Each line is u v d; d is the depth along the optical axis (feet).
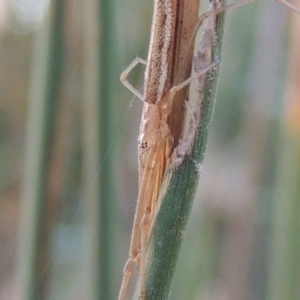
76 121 0.40
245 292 0.40
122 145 0.41
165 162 0.32
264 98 0.39
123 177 0.44
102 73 0.34
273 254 0.35
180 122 0.31
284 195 0.34
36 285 0.35
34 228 0.35
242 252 0.40
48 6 0.34
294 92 0.34
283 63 0.38
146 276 0.31
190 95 0.31
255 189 0.40
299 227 0.34
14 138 0.59
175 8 0.31
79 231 0.41
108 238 0.34
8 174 0.58
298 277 0.34
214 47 0.30
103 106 0.34
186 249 0.39
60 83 0.35
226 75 0.42
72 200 0.41
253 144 0.40
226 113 0.43
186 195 0.30
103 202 0.34
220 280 0.41
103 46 0.34
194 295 0.38
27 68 0.60
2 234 0.57
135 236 0.33
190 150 0.30
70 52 0.35
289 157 0.34
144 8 0.43
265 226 0.40
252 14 0.41
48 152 0.35
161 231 0.31
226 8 0.30
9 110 0.60
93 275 0.34
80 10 0.37
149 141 0.32
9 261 0.56
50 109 0.34
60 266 0.42
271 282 0.35
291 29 0.35
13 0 0.59
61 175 0.35
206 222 0.40
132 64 0.33
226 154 0.42
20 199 0.56
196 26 0.31
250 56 0.41
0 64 0.60
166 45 0.31
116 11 0.34
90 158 0.34
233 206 0.41
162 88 0.31
